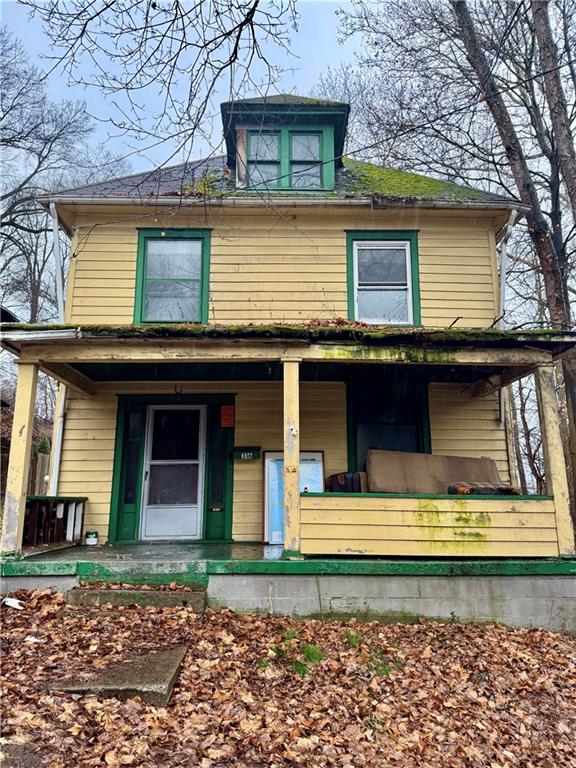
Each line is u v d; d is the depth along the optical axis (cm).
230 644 468
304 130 934
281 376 818
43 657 407
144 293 841
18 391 613
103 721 329
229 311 841
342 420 834
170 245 864
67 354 621
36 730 310
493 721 404
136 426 837
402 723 386
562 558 604
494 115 1073
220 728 342
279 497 810
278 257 862
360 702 404
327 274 860
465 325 848
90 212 857
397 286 861
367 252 877
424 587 586
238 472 823
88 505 791
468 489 662
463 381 843
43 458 1345
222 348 631
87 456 806
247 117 916
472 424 837
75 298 830
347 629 540
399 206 855
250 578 578
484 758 359
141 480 816
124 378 820
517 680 463
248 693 391
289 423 616
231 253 860
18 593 553
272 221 874
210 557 614
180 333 612
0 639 436
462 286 859
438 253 870
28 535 638
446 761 350
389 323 849
